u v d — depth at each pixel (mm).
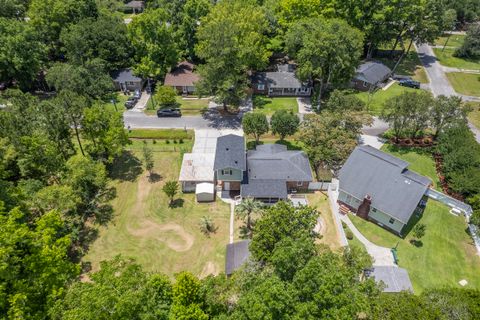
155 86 68000
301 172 42188
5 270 20859
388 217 36969
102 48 64688
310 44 54656
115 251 34938
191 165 44062
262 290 18938
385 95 65125
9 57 57125
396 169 38219
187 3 71750
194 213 39562
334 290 18562
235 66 56875
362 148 41531
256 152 45312
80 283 21078
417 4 70312
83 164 38469
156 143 51594
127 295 18672
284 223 27562
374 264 33438
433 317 20562
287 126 48062
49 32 69500
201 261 33938
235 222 38312
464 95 66250
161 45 64812
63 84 56281
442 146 46188
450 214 39469
